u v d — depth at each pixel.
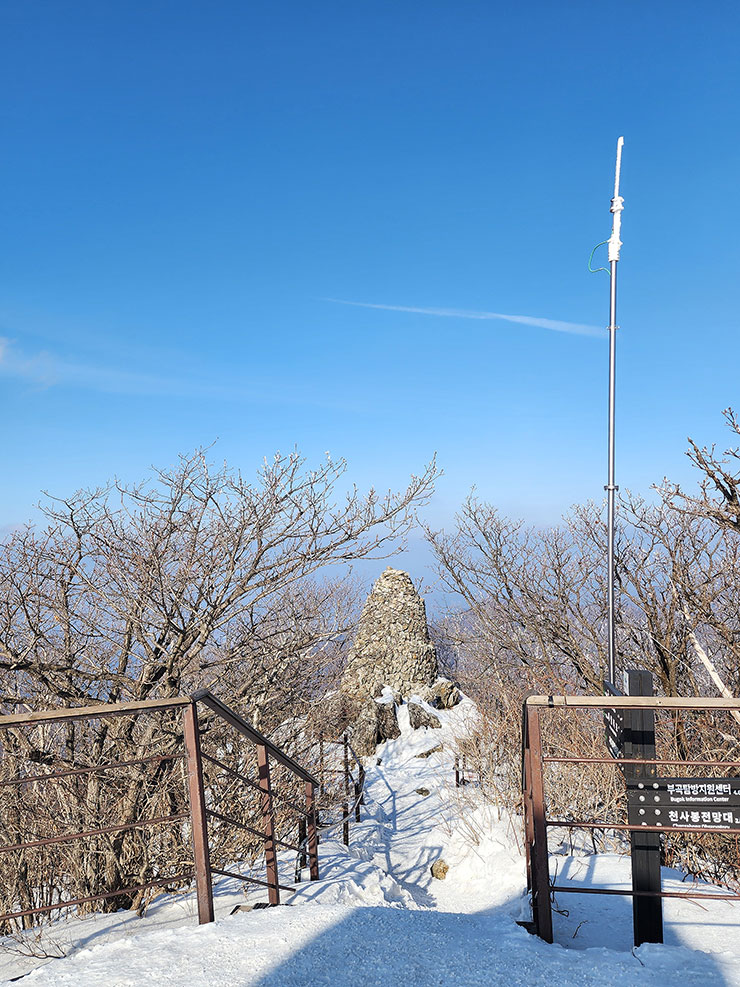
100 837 6.38
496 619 12.30
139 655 7.08
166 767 6.73
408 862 8.83
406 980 3.18
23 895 6.48
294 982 3.10
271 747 5.25
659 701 3.59
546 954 3.50
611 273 6.64
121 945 3.48
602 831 6.98
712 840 5.89
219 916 4.88
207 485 7.21
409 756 13.79
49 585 7.22
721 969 3.36
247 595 7.41
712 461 6.65
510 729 10.07
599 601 11.47
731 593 8.79
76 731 7.15
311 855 6.07
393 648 15.98
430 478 7.39
